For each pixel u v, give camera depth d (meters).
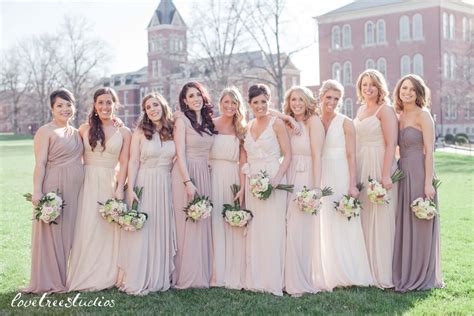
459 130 61.09
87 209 5.94
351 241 6.01
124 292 5.77
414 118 6.01
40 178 5.73
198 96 6.04
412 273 5.93
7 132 80.88
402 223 5.97
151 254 5.88
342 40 67.44
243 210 5.89
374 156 6.06
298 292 5.74
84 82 73.62
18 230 10.26
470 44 57.06
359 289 5.90
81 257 5.91
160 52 88.50
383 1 65.56
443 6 61.94
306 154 5.96
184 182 5.90
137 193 5.90
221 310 5.21
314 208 5.67
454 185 17.75
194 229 5.96
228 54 49.53
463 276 6.52
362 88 6.19
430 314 5.02
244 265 6.05
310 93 5.98
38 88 76.12
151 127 5.93
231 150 6.12
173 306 5.32
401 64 63.88
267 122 5.96
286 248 5.88
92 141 5.88
